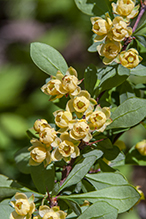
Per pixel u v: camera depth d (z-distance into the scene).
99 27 0.26
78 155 0.26
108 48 0.26
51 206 0.26
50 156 0.26
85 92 0.26
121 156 0.28
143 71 0.28
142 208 0.67
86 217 0.25
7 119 0.63
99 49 0.27
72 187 0.28
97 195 0.26
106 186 0.27
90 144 0.27
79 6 0.29
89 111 0.26
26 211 0.25
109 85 0.28
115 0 0.29
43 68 0.28
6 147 0.59
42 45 0.28
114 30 0.26
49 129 0.26
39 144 0.26
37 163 0.26
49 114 0.65
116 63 0.28
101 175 0.27
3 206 0.26
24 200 0.25
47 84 0.27
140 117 0.26
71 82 0.26
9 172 0.55
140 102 0.26
